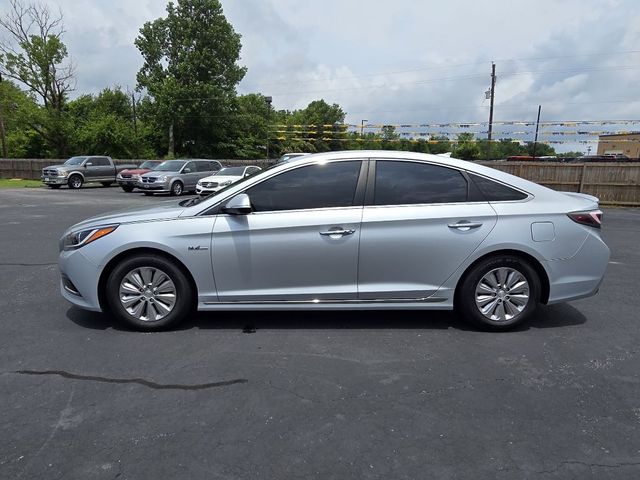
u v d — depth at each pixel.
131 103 51.59
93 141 41.31
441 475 2.27
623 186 18.44
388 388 3.13
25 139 44.09
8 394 3.01
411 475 2.27
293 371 3.37
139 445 2.49
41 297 5.08
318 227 3.96
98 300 4.07
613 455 2.43
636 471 2.31
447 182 4.12
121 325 4.23
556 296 4.16
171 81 44.03
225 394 3.04
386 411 2.85
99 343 3.84
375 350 3.75
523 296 4.12
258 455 2.42
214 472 2.28
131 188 23.19
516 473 2.29
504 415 2.81
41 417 2.75
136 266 4.01
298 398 2.99
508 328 4.16
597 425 2.71
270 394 3.04
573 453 2.45
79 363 3.46
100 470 2.29
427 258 4.02
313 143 73.75
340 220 3.96
